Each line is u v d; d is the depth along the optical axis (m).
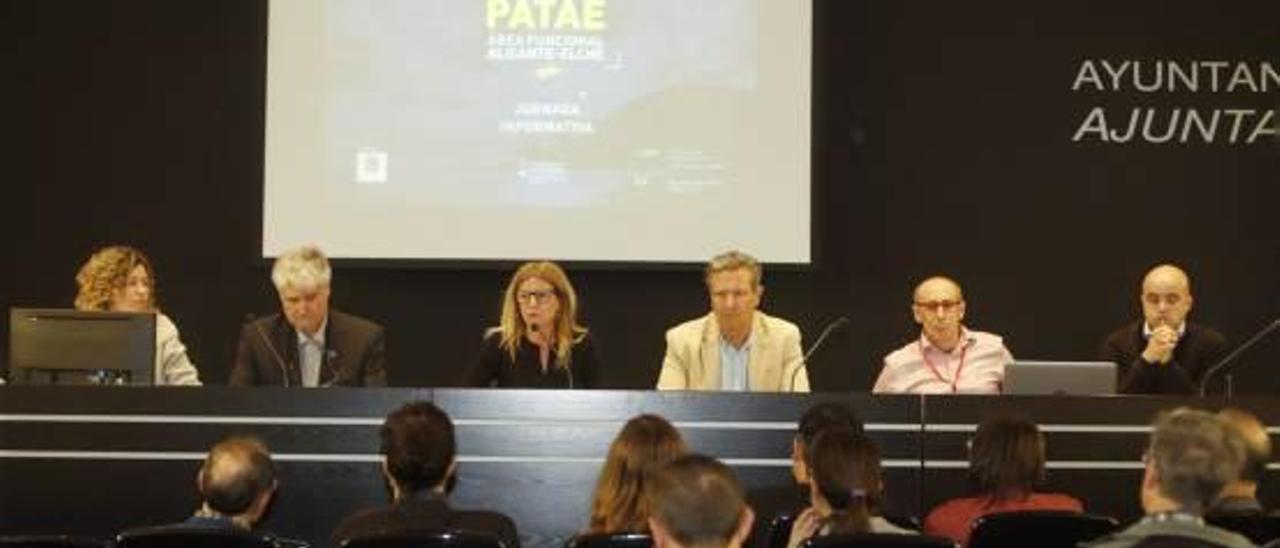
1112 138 9.15
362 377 7.31
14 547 4.52
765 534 5.95
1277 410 6.39
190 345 9.09
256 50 9.13
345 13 8.97
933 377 7.84
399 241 8.97
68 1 9.10
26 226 9.08
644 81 8.99
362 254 8.95
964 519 5.33
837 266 9.19
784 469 6.40
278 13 8.94
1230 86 9.14
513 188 8.99
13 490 6.33
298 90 8.95
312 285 7.16
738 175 8.98
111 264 7.52
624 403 6.40
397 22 8.98
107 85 9.11
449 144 8.99
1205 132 9.15
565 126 9.00
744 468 6.40
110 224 9.09
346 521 5.17
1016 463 5.30
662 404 6.40
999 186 9.18
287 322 7.34
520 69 9.00
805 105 8.96
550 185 8.99
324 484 6.34
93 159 9.10
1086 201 9.16
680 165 8.98
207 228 9.12
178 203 9.12
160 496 6.33
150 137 9.12
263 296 9.10
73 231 9.10
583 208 8.99
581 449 6.40
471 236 8.98
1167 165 9.16
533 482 6.39
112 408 6.34
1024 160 9.17
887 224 9.20
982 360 7.86
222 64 9.14
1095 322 9.14
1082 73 9.16
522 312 7.15
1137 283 9.14
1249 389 9.09
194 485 6.33
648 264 8.97
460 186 8.99
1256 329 9.14
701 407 6.40
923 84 9.19
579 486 6.40
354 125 8.96
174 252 9.11
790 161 8.97
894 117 9.20
